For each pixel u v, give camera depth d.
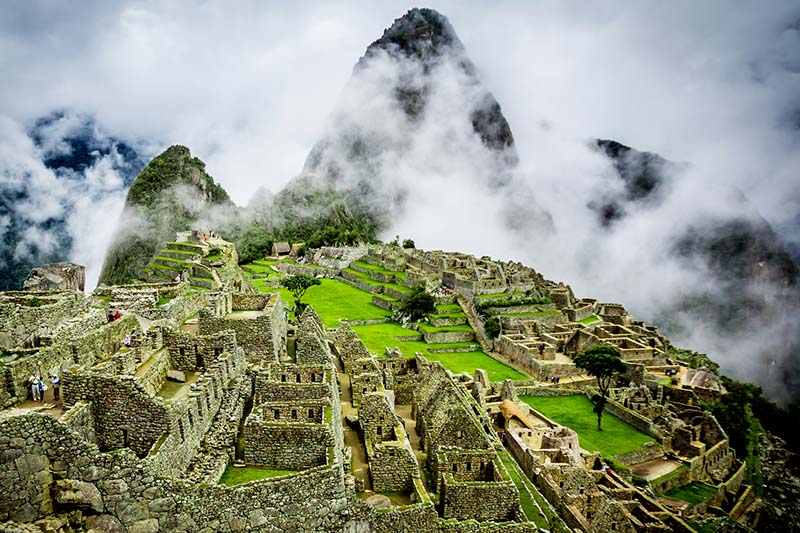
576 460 70.38
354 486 33.16
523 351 135.50
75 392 28.86
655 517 61.06
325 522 29.36
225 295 52.53
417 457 45.62
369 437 40.28
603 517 58.59
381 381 46.47
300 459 31.92
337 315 163.25
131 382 28.58
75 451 25.20
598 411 102.12
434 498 39.69
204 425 32.75
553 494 59.84
